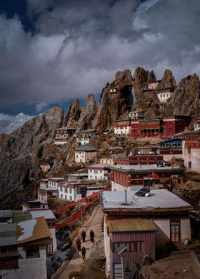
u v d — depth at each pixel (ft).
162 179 210.38
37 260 143.84
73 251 171.22
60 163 619.67
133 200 143.84
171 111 625.41
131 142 508.94
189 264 106.93
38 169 643.86
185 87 641.81
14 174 638.53
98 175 409.49
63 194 382.42
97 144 585.22
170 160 264.72
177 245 128.57
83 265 147.02
